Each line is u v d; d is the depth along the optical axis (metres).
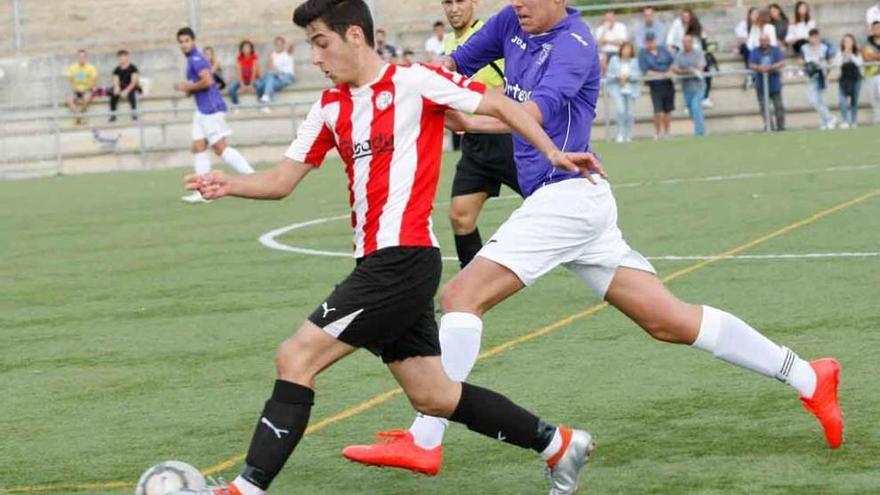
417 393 6.82
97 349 11.77
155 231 21.08
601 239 7.55
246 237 19.52
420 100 6.61
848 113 37.53
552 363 10.20
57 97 43.56
